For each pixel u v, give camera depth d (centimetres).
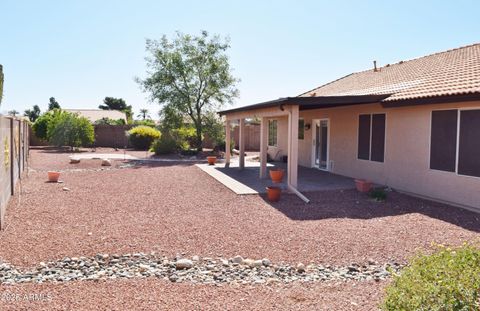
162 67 2845
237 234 769
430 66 1516
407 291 330
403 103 1144
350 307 452
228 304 459
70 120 3039
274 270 587
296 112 1216
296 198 1138
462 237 749
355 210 989
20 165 1407
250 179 1495
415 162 1185
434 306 310
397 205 1048
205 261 622
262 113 1494
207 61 2850
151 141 3294
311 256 649
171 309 444
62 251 650
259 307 452
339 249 682
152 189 1278
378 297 481
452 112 1045
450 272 338
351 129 1552
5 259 604
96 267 585
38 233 749
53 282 521
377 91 1391
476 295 320
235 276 557
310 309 446
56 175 1425
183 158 2553
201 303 461
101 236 741
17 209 945
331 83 2361
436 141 1100
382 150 1352
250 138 3531
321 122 1848
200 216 916
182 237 745
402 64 1880
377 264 615
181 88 2864
